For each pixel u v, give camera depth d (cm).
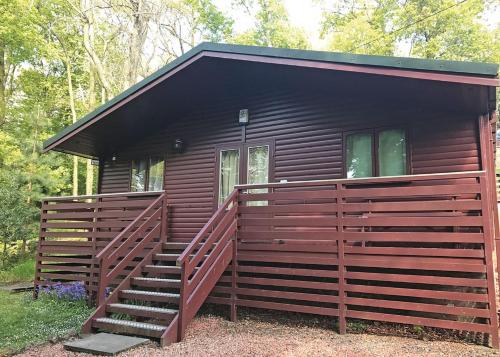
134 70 1559
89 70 1773
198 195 780
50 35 1755
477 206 410
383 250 448
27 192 1166
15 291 795
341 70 506
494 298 395
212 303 580
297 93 688
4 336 477
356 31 2077
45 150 827
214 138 778
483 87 446
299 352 392
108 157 951
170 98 758
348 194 475
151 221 621
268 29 2428
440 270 421
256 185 540
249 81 723
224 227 523
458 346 402
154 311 472
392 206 450
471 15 1912
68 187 1692
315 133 659
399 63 464
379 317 442
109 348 409
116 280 683
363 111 618
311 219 495
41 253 754
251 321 529
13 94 1805
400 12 2067
